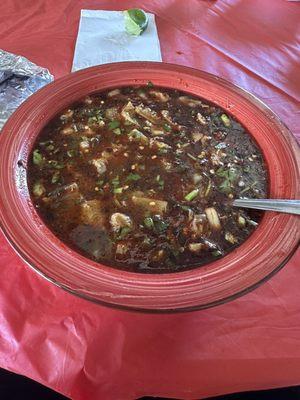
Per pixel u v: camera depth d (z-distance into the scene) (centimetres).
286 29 42
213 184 26
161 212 24
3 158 24
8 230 21
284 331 22
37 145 26
